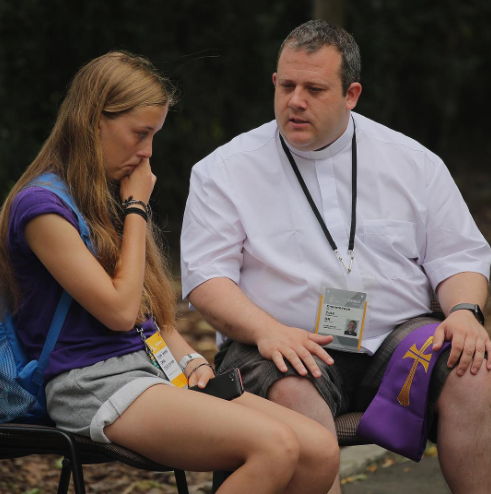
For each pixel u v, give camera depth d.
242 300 6.36
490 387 5.93
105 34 15.35
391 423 6.14
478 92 28.59
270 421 5.20
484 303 6.67
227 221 6.59
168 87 5.93
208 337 12.44
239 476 5.14
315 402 5.92
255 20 17.62
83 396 5.36
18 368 5.52
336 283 6.52
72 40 15.02
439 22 22.20
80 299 5.32
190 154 17.16
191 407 5.21
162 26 16.31
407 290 6.72
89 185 5.56
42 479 8.20
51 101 14.96
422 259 7.00
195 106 16.92
